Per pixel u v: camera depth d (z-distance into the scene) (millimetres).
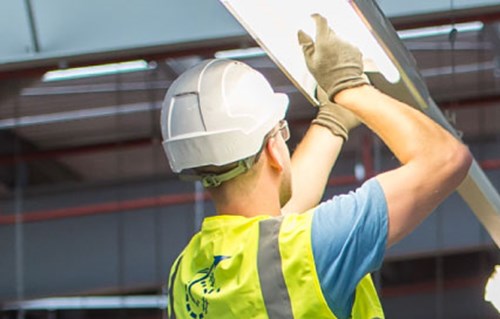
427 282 9469
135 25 8594
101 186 10031
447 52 9031
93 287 9977
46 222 10062
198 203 9914
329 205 2197
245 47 8727
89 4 8539
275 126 2293
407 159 2195
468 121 9539
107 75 9328
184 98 2283
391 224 2168
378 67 2385
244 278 2193
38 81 9133
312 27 2285
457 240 9430
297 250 2168
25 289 10039
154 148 9938
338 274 2156
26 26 8508
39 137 10000
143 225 9953
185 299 2293
